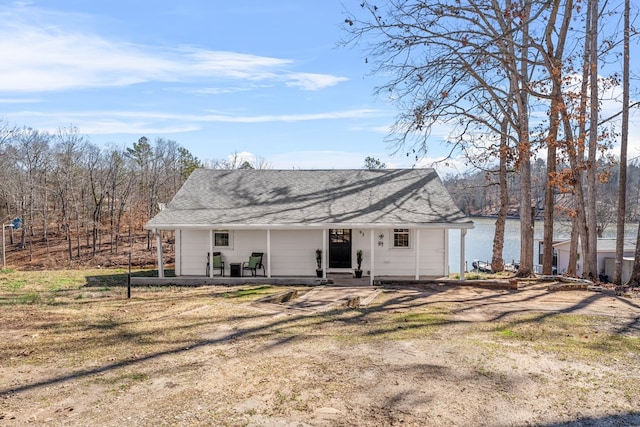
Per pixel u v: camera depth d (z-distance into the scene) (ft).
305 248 56.80
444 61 44.45
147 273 63.00
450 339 23.95
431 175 65.62
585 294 41.55
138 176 142.72
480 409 15.11
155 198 134.00
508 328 26.63
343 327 26.84
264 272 56.65
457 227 50.98
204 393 16.52
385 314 31.09
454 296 40.65
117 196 126.62
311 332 25.53
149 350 21.89
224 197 61.05
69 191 125.08
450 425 13.99
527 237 57.67
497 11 47.01
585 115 52.19
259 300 37.17
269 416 14.60
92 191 117.08
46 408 15.28
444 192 60.39
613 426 13.93
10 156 125.18
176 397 16.16
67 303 35.88
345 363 19.83
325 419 14.37
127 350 21.94
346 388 16.94
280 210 56.75
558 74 47.24
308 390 16.78
